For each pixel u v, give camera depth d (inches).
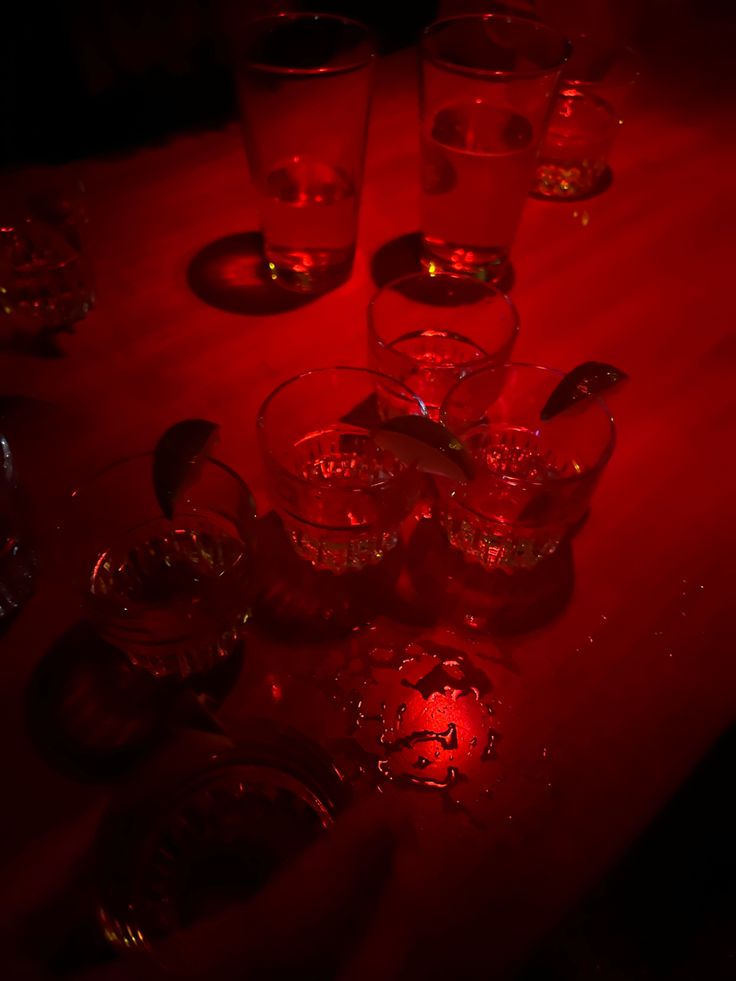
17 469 14.7
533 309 18.9
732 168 23.9
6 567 12.7
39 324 17.8
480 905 9.9
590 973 22.1
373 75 16.9
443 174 17.8
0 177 18.0
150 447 15.3
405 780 11.2
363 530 12.7
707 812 20.5
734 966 22.3
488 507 13.1
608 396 14.9
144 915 9.5
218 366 17.1
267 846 10.1
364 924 9.4
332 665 12.4
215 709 11.9
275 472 12.3
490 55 19.2
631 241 21.1
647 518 14.7
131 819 10.1
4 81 28.5
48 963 9.4
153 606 12.3
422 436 11.3
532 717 11.9
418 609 13.2
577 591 13.6
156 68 30.0
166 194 21.5
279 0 29.2
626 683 12.4
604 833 10.7
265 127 17.0
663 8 31.1
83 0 27.8
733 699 12.2
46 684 12.0
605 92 22.5
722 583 13.8
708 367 17.8
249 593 11.9
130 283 18.9
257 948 9.0
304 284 18.8
